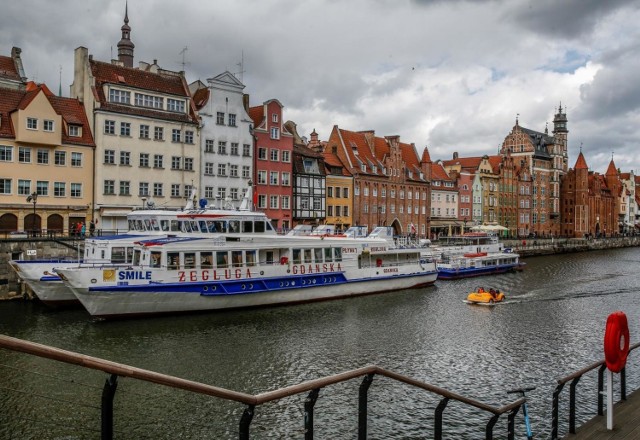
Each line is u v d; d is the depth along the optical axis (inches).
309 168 2760.8
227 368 923.4
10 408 691.4
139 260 1289.4
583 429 424.2
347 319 1332.4
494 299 1593.3
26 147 1823.3
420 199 3501.5
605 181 6136.8
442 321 1331.2
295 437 658.8
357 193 3026.6
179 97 2209.6
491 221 4205.2
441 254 2346.2
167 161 2166.6
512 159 4458.7
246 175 2436.0
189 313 1317.7
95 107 1972.2
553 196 5019.7
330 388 822.5
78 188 1943.9
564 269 2655.0
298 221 2687.0
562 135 5408.5
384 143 3417.8
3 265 1461.6
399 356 1016.2
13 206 1784.0
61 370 836.0
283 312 1398.9
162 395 765.9
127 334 1127.0
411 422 709.3
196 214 1413.6
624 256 3624.5
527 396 810.2
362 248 1680.6
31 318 1245.1
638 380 883.4
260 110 2571.4
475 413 740.0
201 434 658.8
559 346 1104.8
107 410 189.8
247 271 1403.8
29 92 1904.5
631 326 1321.4
